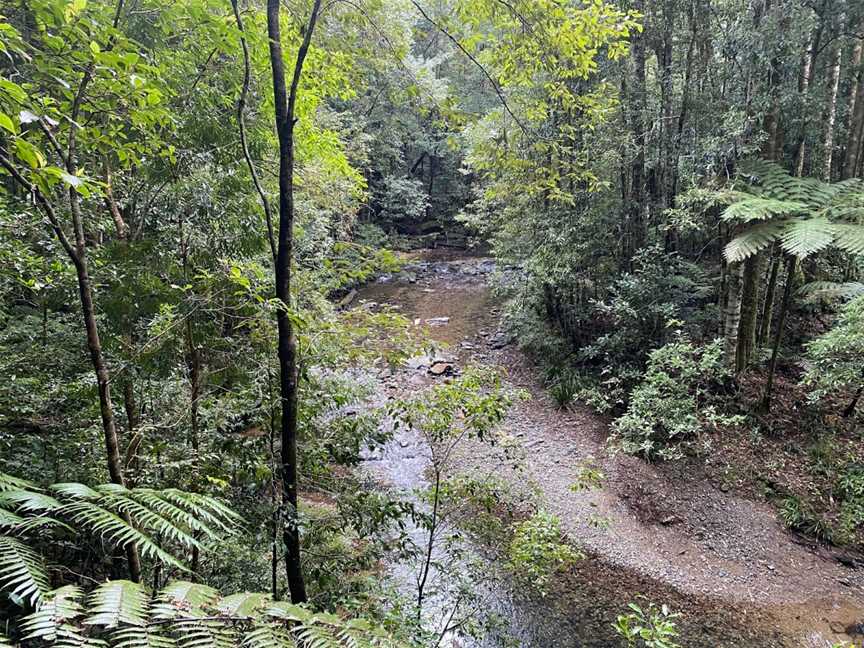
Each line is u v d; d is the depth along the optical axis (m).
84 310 2.08
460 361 11.32
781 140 6.58
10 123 1.28
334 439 3.75
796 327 8.23
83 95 1.95
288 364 2.96
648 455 7.29
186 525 1.96
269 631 1.06
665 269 8.09
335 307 4.46
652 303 7.95
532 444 8.23
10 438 3.16
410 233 23.27
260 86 3.59
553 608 5.15
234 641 1.03
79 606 1.00
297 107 3.96
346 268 3.80
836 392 7.15
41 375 3.38
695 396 7.24
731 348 7.40
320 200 7.25
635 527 6.39
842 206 5.43
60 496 1.56
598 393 8.62
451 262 20.39
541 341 10.31
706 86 7.90
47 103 1.61
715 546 5.99
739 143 6.60
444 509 4.28
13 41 1.66
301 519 3.09
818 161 8.05
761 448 6.89
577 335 10.03
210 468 3.17
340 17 3.53
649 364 7.96
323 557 3.57
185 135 3.14
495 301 15.03
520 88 7.14
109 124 2.35
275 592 3.24
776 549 5.81
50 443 3.25
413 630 3.11
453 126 3.97
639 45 8.00
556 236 8.80
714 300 8.91
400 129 18.25
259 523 3.12
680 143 7.96
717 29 7.45
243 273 3.24
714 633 4.87
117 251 3.08
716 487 6.68
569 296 9.79
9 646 0.95
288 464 3.04
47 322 3.60
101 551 2.70
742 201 5.70
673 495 6.74
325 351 3.47
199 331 3.26
